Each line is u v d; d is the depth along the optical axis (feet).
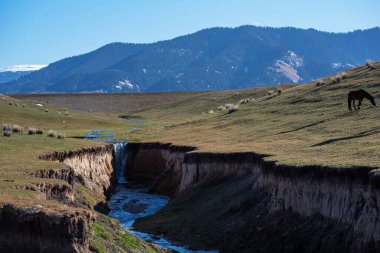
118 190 204.13
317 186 101.86
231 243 114.32
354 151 110.63
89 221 74.33
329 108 188.55
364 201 89.45
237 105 277.85
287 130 171.22
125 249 85.25
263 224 113.19
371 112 160.15
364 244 84.89
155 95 568.41
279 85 456.04
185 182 170.09
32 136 196.13
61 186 99.66
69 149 172.04
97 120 343.05
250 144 160.97
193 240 121.29
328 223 96.53
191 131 233.55
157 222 140.15
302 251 97.71
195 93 568.41
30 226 71.67
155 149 223.92
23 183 92.68
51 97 551.18
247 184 135.13
